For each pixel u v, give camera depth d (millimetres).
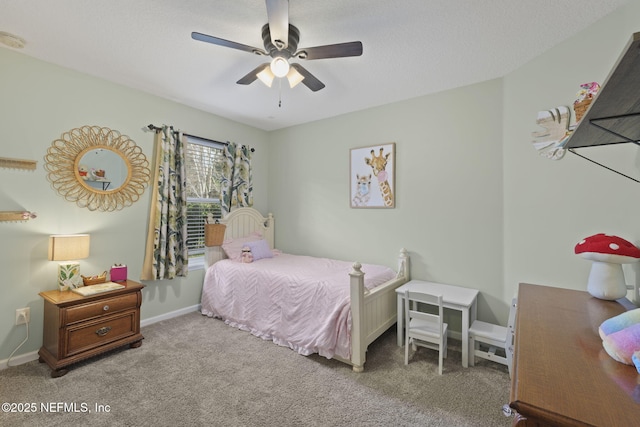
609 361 903
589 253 1582
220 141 3900
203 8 1835
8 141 2307
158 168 3166
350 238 3740
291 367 2324
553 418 670
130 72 2699
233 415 1775
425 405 1876
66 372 2211
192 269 3609
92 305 2367
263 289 2945
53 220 2535
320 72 2645
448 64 2486
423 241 3158
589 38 1938
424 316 2281
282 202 4488
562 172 2131
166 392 1993
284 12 1530
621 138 1305
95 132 2781
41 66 2465
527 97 2416
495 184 2732
